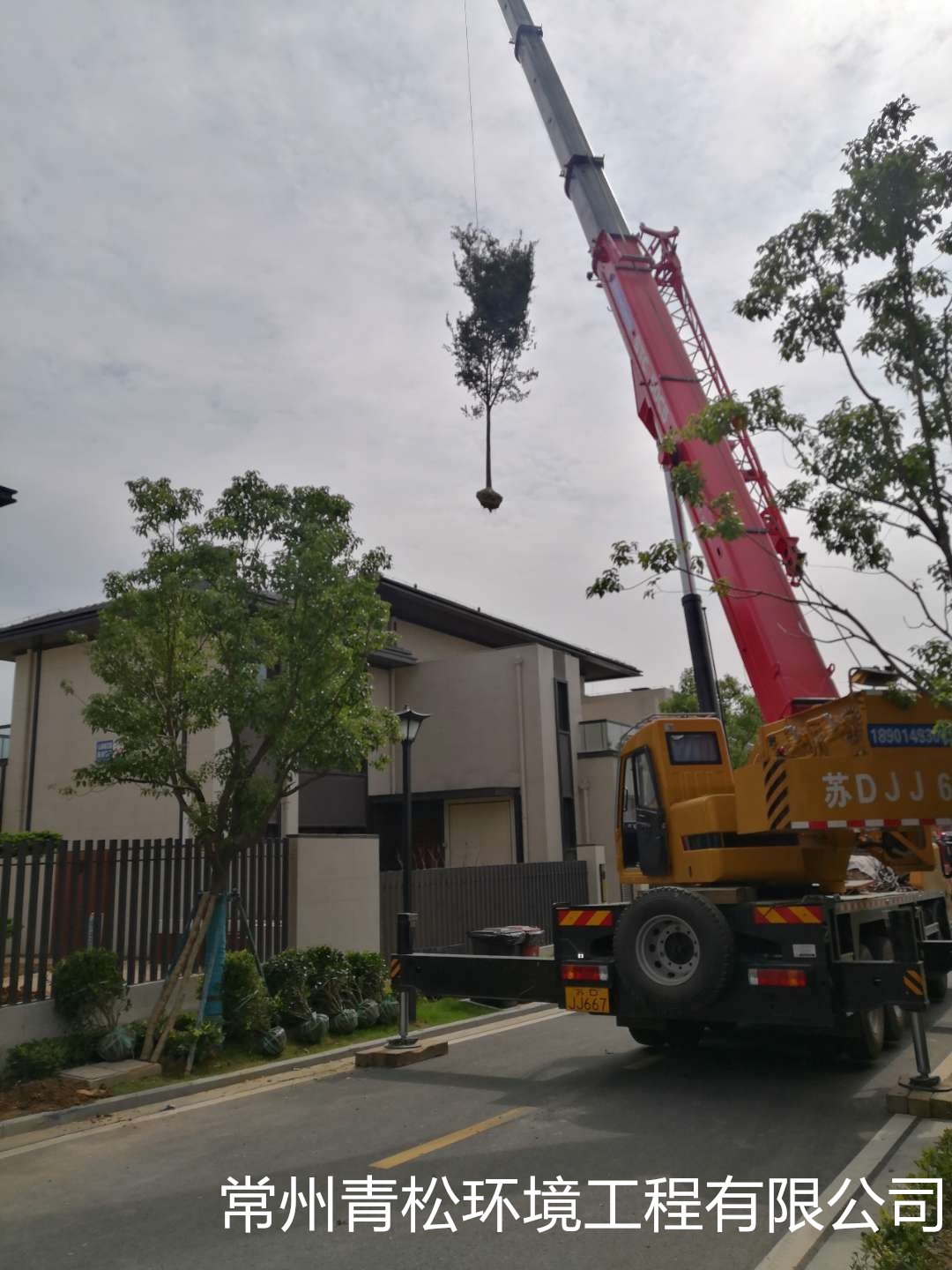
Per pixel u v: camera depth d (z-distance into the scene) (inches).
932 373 233.6
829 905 354.6
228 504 453.1
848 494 241.0
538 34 676.7
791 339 252.8
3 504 623.5
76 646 805.9
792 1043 440.5
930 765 344.2
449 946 647.8
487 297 479.8
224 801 438.3
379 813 1000.9
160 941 446.0
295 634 436.1
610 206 599.2
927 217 237.9
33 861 399.9
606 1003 389.4
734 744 834.2
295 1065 426.0
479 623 1113.4
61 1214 246.4
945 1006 507.5
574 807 1008.2
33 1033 386.3
